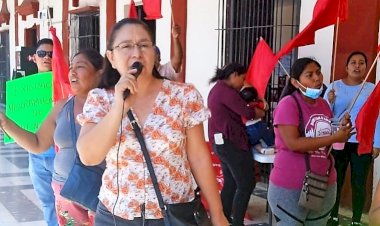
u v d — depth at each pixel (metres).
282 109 3.35
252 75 4.77
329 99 4.84
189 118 2.31
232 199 5.11
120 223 2.28
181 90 2.33
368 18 5.41
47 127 3.54
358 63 4.88
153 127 2.25
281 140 3.41
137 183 2.25
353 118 4.84
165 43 9.24
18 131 3.39
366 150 4.03
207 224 2.40
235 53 7.54
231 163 4.89
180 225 2.26
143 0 5.97
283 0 6.75
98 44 12.48
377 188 1.70
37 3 16.23
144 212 2.24
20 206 6.18
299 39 3.89
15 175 7.94
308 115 3.35
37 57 4.70
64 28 14.20
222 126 4.88
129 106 2.15
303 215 3.39
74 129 3.31
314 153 3.35
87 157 2.22
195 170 2.42
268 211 5.48
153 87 2.31
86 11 12.55
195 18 8.36
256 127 5.04
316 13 3.85
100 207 2.36
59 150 3.41
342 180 5.08
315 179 3.28
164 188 2.26
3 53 20.50
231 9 7.59
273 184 3.44
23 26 17.97
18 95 4.23
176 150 2.28
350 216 5.53
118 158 2.26
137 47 2.22
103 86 2.39
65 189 2.86
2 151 10.23
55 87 4.29
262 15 7.08
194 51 8.43
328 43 5.89
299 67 3.37
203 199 2.68
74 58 3.41
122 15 10.98
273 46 6.93
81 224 3.38
